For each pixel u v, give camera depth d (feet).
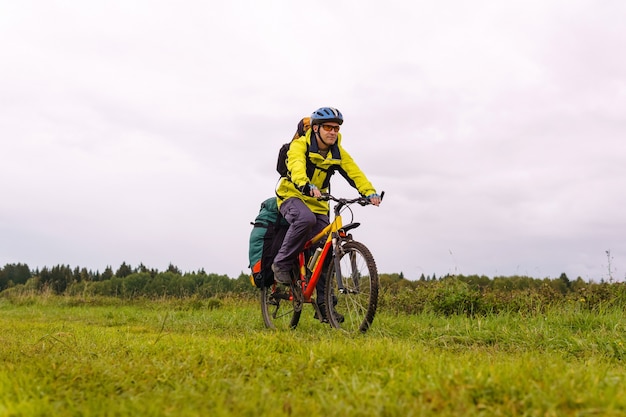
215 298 45.29
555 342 19.11
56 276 171.83
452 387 10.12
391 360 13.05
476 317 25.98
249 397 10.17
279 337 17.29
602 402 9.11
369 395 10.05
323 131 21.22
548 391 9.66
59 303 53.36
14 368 12.63
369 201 20.47
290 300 24.06
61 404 9.88
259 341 16.67
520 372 10.78
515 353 17.90
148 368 12.48
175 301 46.98
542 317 24.22
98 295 56.70
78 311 43.65
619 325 21.07
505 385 10.09
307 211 21.75
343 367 12.48
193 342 16.98
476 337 20.70
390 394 10.06
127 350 15.64
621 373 11.88
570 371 10.75
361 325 20.11
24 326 26.21
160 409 9.49
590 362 13.28
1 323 28.30
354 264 20.51
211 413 9.22
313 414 9.13
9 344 17.52
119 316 35.65
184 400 10.14
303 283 22.56
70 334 21.15
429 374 11.16
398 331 22.44
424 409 9.15
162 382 11.78
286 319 26.71
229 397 10.12
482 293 30.58
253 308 37.29
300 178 20.45
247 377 12.17
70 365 12.91
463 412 9.15
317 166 21.53
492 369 11.02
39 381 11.43
